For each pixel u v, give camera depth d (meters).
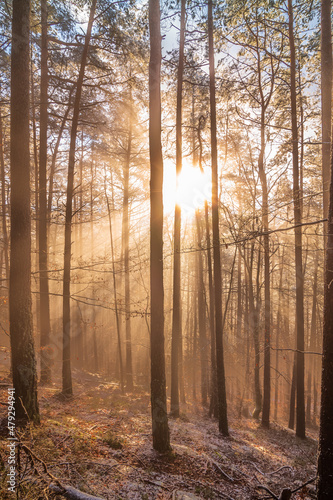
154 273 7.45
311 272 20.75
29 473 4.22
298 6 11.19
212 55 10.44
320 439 5.19
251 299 16.17
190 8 11.05
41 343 12.10
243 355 19.95
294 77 11.91
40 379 12.04
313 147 15.04
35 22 12.13
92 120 13.78
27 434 5.79
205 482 6.50
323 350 5.25
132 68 12.57
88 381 15.77
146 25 11.38
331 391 5.09
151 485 5.72
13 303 6.55
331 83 9.23
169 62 12.39
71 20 10.99
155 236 7.51
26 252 6.66
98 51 12.12
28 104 6.77
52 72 13.75
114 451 6.70
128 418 9.71
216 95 13.67
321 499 5.00
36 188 16.19
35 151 16.25
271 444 10.99
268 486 7.18
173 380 11.77
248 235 6.51
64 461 5.55
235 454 8.73
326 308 5.24
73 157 11.24
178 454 7.49
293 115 11.95
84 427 7.82
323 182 9.20
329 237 5.36
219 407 10.39
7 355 13.26
